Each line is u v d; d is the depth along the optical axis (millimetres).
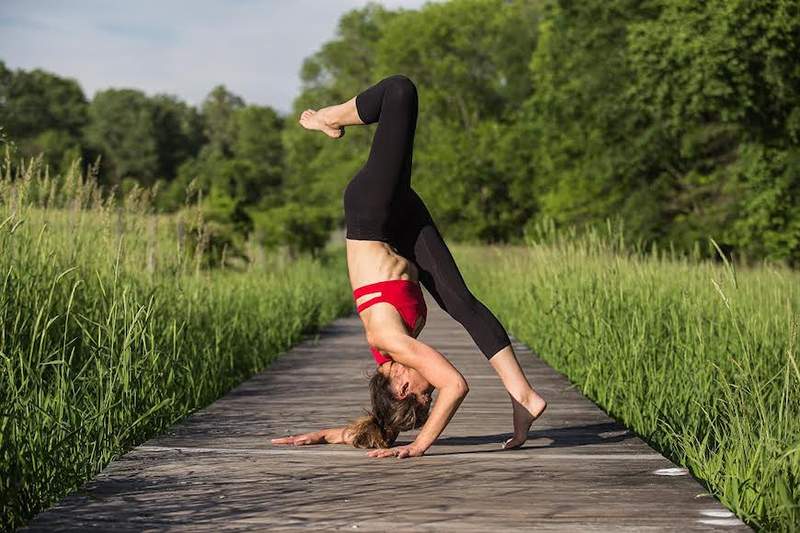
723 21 19578
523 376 4973
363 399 7223
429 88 59312
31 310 5461
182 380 6703
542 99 32531
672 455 5219
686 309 7422
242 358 9461
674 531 3400
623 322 7684
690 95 21375
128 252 7625
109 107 115562
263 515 3605
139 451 4895
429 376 4617
